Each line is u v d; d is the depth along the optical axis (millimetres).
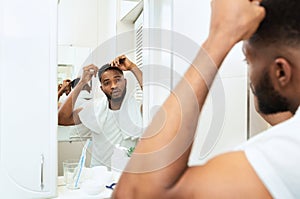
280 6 354
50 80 1066
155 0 1138
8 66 1009
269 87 378
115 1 1201
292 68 353
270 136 338
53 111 1073
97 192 1151
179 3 988
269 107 390
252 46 382
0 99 1000
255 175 309
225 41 348
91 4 1188
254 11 351
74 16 1172
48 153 1067
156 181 312
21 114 1027
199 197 311
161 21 1098
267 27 359
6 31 1008
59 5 1157
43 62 1057
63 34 1151
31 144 1042
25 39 1032
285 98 369
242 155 326
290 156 307
